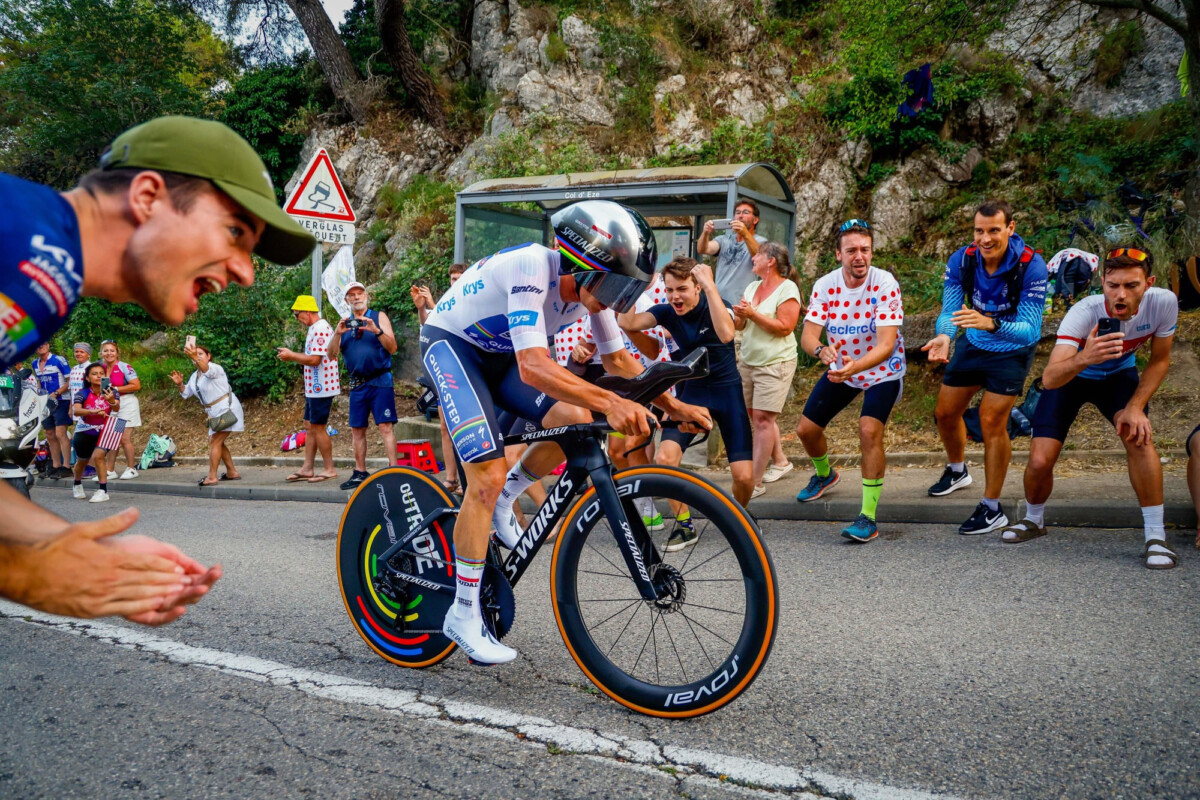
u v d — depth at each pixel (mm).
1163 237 9148
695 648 3098
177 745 2439
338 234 8305
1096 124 11727
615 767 2244
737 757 2273
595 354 4191
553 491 2807
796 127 12758
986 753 2248
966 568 4105
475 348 2850
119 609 1144
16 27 20016
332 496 7742
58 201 1185
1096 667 2814
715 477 6641
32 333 1140
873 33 9367
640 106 13758
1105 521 4699
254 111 18453
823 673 2881
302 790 2154
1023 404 6367
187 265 1321
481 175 13875
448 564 2969
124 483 9391
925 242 11766
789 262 5703
